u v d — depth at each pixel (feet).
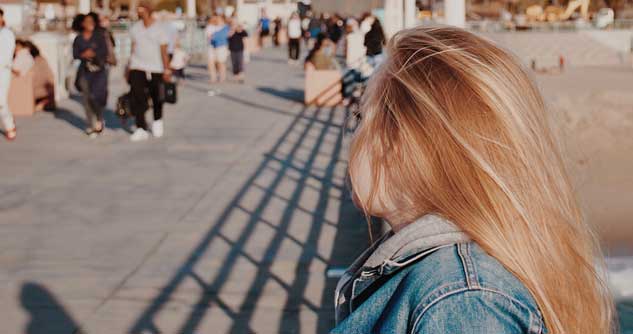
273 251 21.77
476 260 3.82
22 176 32.30
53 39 57.06
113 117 50.34
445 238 3.97
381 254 4.12
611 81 120.26
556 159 4.22
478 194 3.95
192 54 108.99
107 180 31.63
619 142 86.63
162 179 31.81
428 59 4.21
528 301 3.76
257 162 35.35
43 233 23.86
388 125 4.19
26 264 20.83
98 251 22.06
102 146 39.45
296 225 24.58
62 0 161.89
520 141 4.04
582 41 160.56
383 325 3.86
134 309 17.67
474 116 4.03
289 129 44.70
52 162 35.29
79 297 18.39
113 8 193.16
